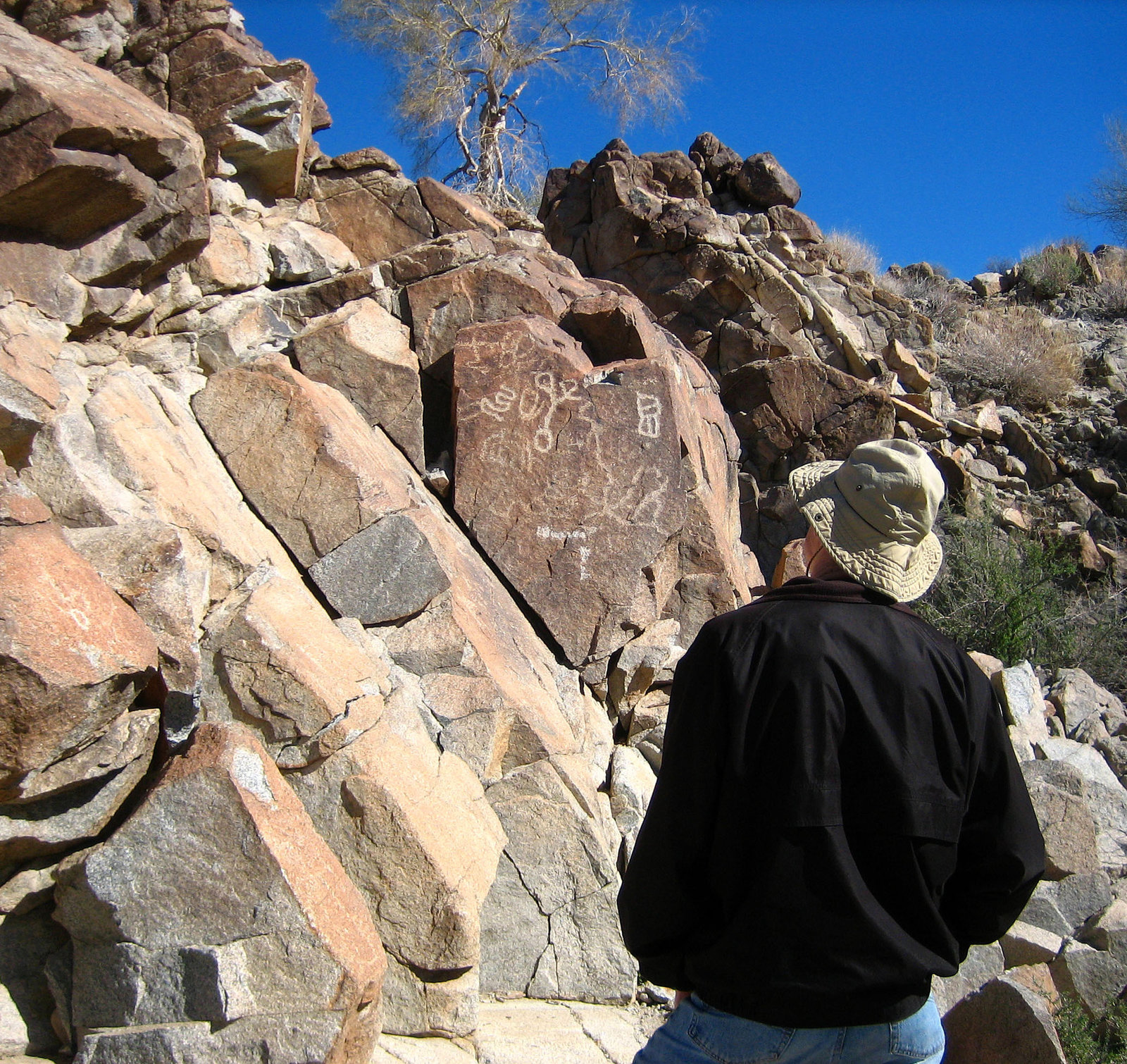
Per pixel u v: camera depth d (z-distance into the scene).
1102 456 11.95
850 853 1.76
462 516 5.45
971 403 12.62
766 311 10.66
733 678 1.84
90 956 2.70
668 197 11.89
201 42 6.57
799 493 2.25
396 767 3.52
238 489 4.65
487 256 6.75
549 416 5.61
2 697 2.57
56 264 4.72
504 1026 3.44
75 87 4.63
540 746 4.14
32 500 2.96
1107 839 5.32
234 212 6.63
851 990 1.72
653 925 1.90
